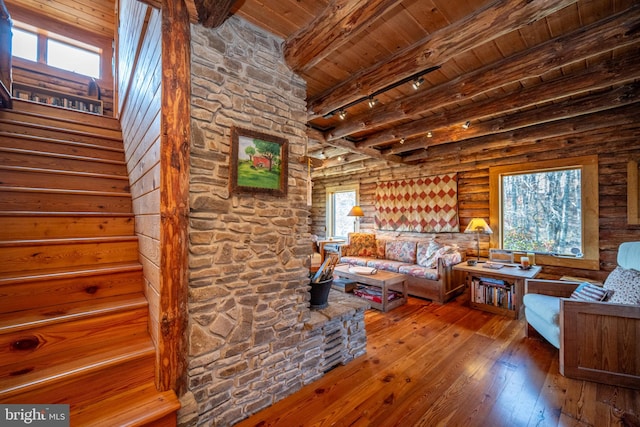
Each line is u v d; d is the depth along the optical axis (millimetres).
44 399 1209
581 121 3357
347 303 2609
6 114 2633
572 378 2152
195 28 1626
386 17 1835
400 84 2557
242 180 1812
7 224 1693
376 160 5770
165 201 1449
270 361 1932
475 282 3822
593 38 1887
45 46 4648
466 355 2537
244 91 1860
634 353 2004
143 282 1824
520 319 3416
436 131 4109
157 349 1460
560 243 3904
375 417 1769
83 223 1967
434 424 1698
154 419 1276
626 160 3369
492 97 3000
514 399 1920
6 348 1254
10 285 1410
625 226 3377
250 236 1859
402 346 2732
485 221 4371
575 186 3797
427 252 4691
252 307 1854
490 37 1771
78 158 2484
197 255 1608
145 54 1962
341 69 2480
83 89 4879
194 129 1605
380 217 6027
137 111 2258
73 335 1428
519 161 4215
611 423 1682
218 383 1682
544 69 2127
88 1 4359
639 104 3018
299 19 1883
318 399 1963
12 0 4246
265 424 1731
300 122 2219
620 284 2293
